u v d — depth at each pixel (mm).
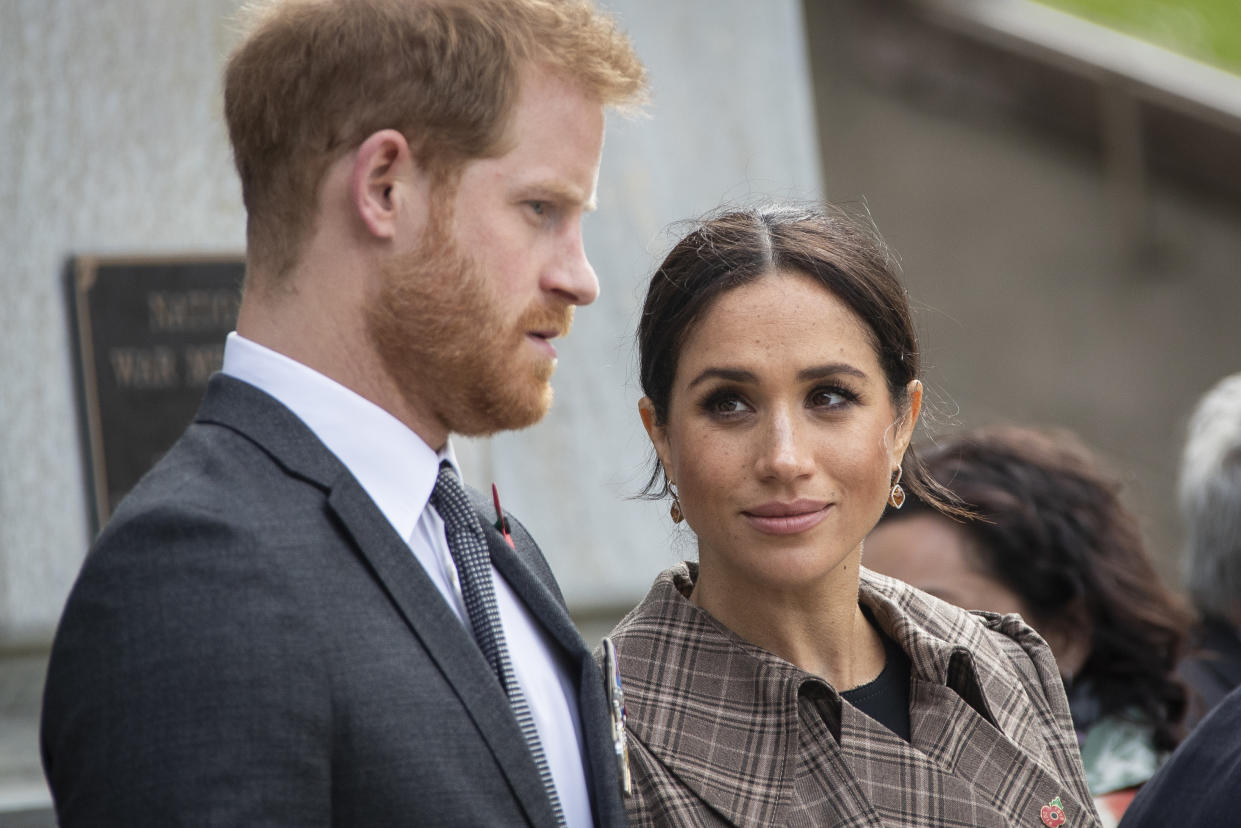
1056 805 6125
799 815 5812
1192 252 22828
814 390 5883
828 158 23484
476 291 5246
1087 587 8664
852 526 5918
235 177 12648
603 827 5359
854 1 24391
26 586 12086
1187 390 21828
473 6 5281
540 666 5633
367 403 5301
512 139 5266
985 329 21984
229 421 5160
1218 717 5906
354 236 5234
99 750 4426
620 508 14422
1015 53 23625
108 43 12500
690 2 14930
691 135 14828
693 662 6125
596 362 14500
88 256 12234
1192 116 22781
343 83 5195
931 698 6219
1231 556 9500
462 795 4801
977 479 8797
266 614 4621
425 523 5465
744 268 5906
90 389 12141
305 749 4539
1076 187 23375
